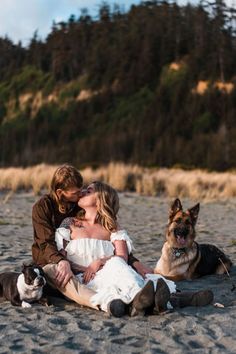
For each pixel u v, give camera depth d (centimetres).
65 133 6981
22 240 1072
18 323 533
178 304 586
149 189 2414
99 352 456
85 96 7844
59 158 6338
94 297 569
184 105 6731
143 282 575
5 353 453
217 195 2311
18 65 9550
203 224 1428
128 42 8406
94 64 8275
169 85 7262
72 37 9250
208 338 489
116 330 513
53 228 623
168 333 503
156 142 6153
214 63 7225
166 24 8550
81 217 627
